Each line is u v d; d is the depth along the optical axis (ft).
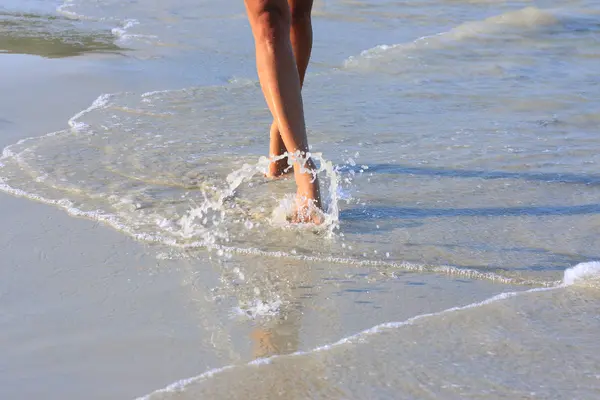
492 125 18.86
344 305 10.59
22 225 13.10
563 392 8.53
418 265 11.75
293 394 8.50
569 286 11.07
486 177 15.42
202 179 15.10
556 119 19.40
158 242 12.53
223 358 9.30
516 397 8.43
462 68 25.02
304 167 13.12
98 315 10.34
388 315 10.32
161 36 29.66
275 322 10.13
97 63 24.98
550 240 12.62
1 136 17.49
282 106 13.00
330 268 11.69
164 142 17.22
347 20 32.83
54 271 11.56
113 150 16.63
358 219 13.46
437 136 17.95
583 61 26.09
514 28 30.55
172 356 9.35
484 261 11.89
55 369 9.09
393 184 15.01
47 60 25.21
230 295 10.87
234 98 20.93
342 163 16.08
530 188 14.85
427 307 10.53
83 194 14.34
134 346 9.57
